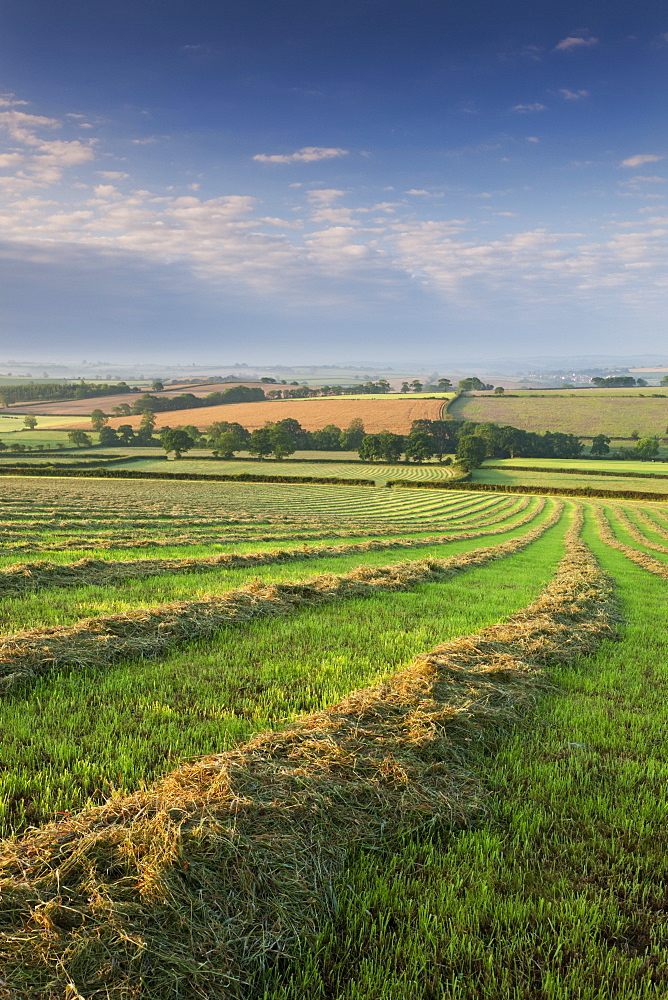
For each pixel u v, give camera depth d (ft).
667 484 239.71
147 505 125.49
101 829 12.73
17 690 20.85
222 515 114.01
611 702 23.58
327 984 10.25
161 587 40.11
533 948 11.14
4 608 31.53
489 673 24.54
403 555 72.02
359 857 13.28
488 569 61.57
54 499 125.08
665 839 14.62
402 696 20.88
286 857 12.36
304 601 37.58
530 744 19.38
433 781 16.19
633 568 71.77
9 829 13.30
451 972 10.52
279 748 16.55
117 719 19.01
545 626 33.22
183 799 13.47
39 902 10.62
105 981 9.46
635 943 11.50
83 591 36.99
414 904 12.01
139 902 10.80
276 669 24.66
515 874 13.03
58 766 16.12
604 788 16.80
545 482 245.65
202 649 27.02
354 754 16.47
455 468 286.87
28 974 9.40
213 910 10.90
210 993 9.57
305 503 165.99
